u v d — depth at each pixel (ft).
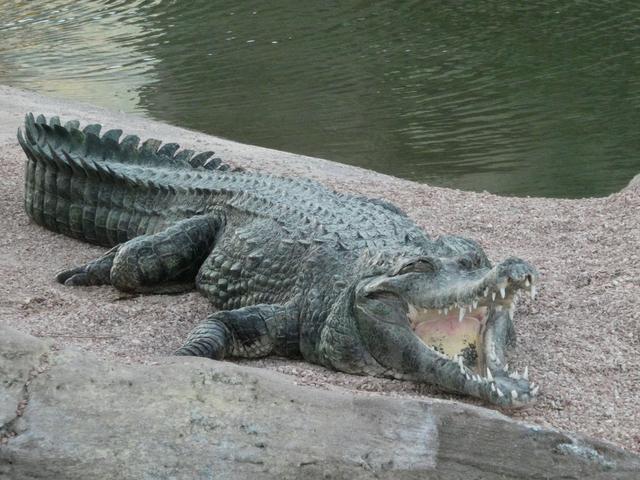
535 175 126.62
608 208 91.40
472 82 174.81
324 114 155.43
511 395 50.60
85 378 47.16
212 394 46.50
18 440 43.62
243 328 60.54
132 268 69.51
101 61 196.24
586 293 68.54
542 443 44.29
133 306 67.51
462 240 60.39
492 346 54.13
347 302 58.18
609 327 62.59
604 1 238.48
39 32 229.04
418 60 190.08
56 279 72.64
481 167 130.52
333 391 48.85
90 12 252.42
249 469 42.60
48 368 47.70
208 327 59.57
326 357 59.16
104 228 79.87
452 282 53.83
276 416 45.24
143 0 263.08
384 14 233.35
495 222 88.69
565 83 172.55
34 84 175.63
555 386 54.54
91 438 43.75
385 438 44.29
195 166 84.33
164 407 45.52
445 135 144.87
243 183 74.74
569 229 85.81
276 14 238.68
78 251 79.92
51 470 42.50
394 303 55.62
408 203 96.63
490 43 203.41
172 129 138.51
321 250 62.69
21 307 64.54
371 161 131.95
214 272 69.10
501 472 43.09
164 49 206.39
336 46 204.54
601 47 197.36
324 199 71.46
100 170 79.36
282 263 64.75
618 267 73.15
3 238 81.71
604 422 50.60
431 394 54.60
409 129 147.33
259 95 167.02
